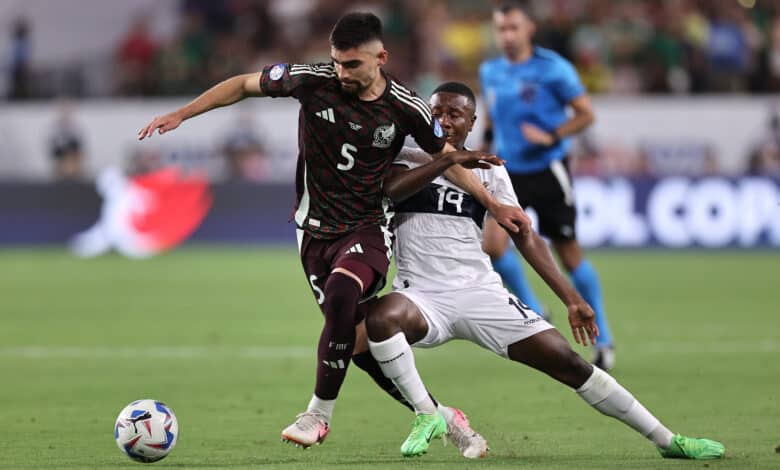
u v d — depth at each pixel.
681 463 20.88
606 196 73.44
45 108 79.31
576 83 36.50
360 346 22.14
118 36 88.50
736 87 80.44
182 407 28.14
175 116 21.36
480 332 21.55
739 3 82.75
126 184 77.31
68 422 26.03
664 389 30.34
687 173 73.19
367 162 21.64
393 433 24.64
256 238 78.06
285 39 87.69
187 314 48.12
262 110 78.38
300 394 30.11
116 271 66.12
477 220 22.17
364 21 20.81
